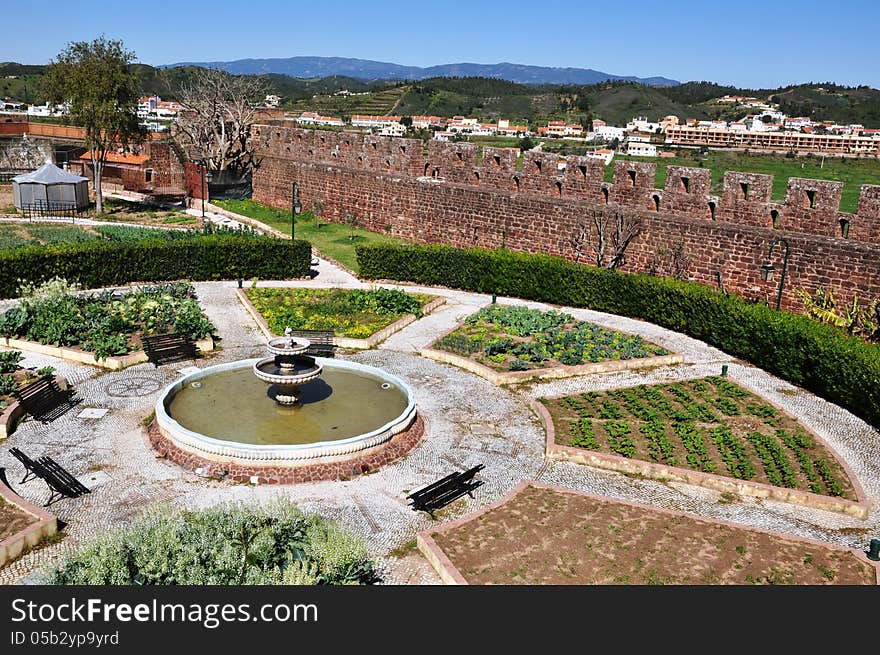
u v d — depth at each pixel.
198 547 11.23
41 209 46.66
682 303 26.55
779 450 17.11
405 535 13.95
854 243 24.33
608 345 24.45
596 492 15.78
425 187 38.31
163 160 56.94
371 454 16.48
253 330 25.88
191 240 32.59
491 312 27.05
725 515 14.98
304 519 12.59
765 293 26.89
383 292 28.27
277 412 18.38
